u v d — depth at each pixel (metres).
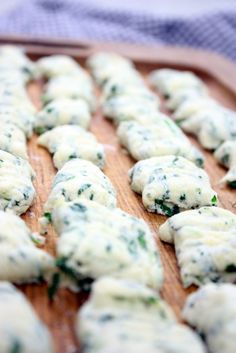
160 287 0.19
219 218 0.21
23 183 0.22
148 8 0.46
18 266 0.18
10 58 0.33
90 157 0.25
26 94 0.30
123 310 0.17
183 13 0.46
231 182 0.25
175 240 0.21
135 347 0.15
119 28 0.41
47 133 0.26
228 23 0.42
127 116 0.28
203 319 0.17
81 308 0.17
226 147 0.27
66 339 0.17
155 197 0.22
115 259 0.18
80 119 0.28
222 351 0.17
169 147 0.26
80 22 0.40
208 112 0.29
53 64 0.33
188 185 0.23
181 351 0.15
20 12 0.40
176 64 0.36
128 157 0.27
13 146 0.24
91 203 0.20
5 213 0.20
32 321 0.16
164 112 0.31
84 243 0.18
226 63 0.37
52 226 0.21
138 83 0.33
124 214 0.20
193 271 0.20
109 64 0.34
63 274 0.18
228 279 0.20
